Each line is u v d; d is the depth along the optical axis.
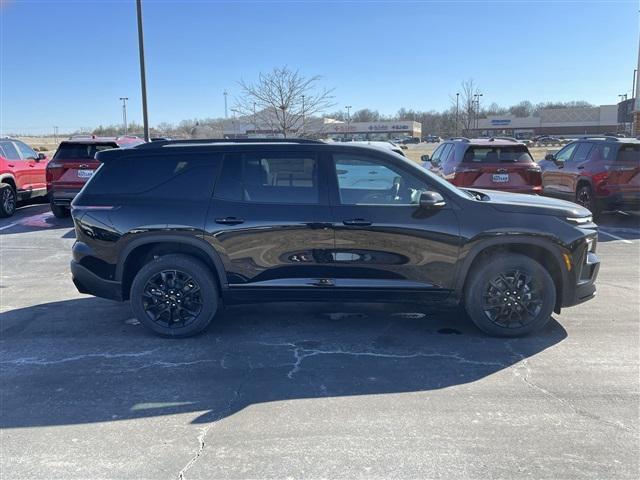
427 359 4.62
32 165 13.64
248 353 4.79
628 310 5.87
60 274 7.73
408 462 3.16
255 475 3.05
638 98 23.12
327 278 5.01
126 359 4.68
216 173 5.10
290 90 20.34
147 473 3.08
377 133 107.00
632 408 3.77
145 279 5.09
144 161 5.20
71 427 3.59
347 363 4.55
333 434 3.46
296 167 5.04
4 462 3.20
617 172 11.04
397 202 4.99
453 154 11.35
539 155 38.16
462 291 5.05
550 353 4.73
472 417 3.66
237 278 5.05
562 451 3.26
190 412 3.77
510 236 4.91
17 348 4.94
